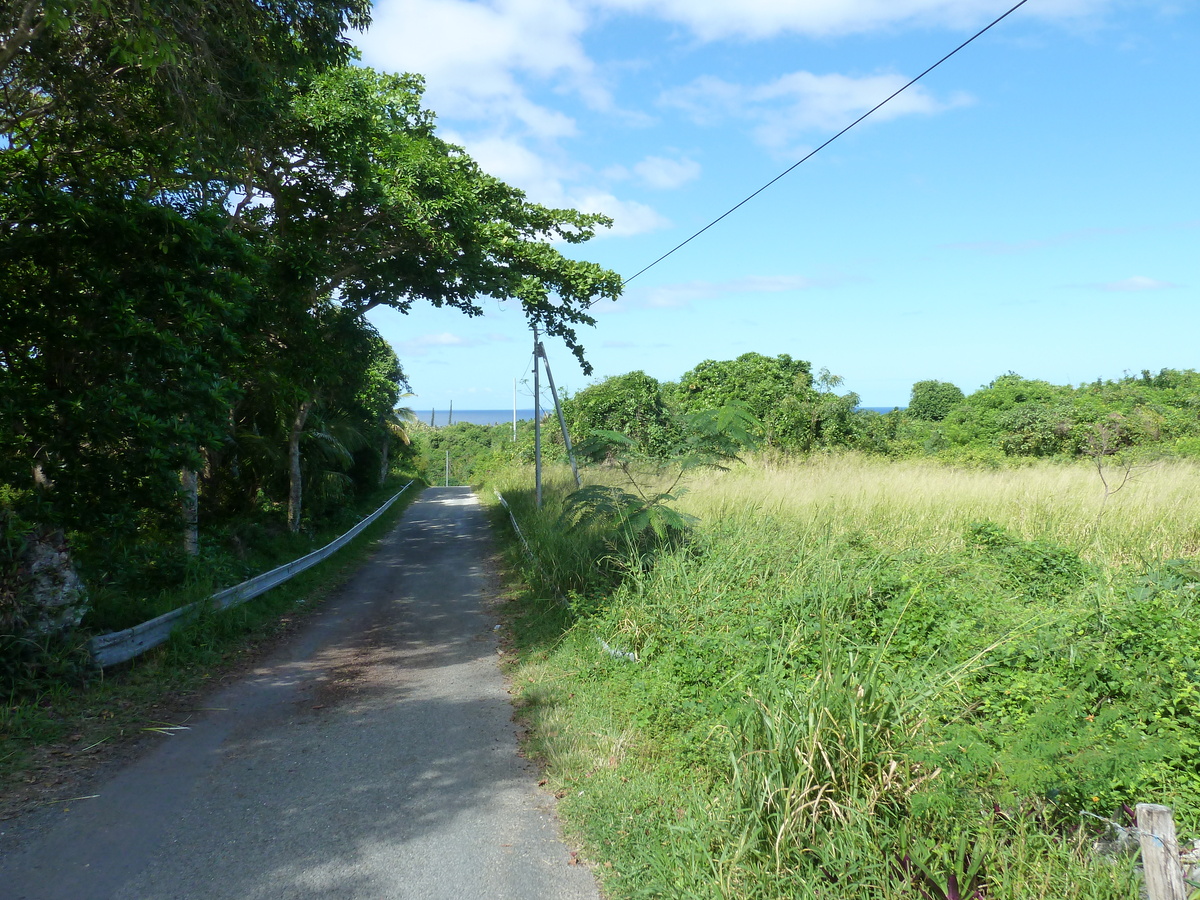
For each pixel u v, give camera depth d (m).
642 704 6.16
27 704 6.54
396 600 12.55
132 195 8.41
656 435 24.27
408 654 8.98
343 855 4.26
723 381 29.14
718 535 9.47
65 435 7.71
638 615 7.88
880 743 4.09
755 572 8.37
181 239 8.33
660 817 4.49
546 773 5.37
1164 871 2.75
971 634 5.80
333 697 7.31
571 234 15.61
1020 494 11.96
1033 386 32.62
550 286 14.98
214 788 5.17
